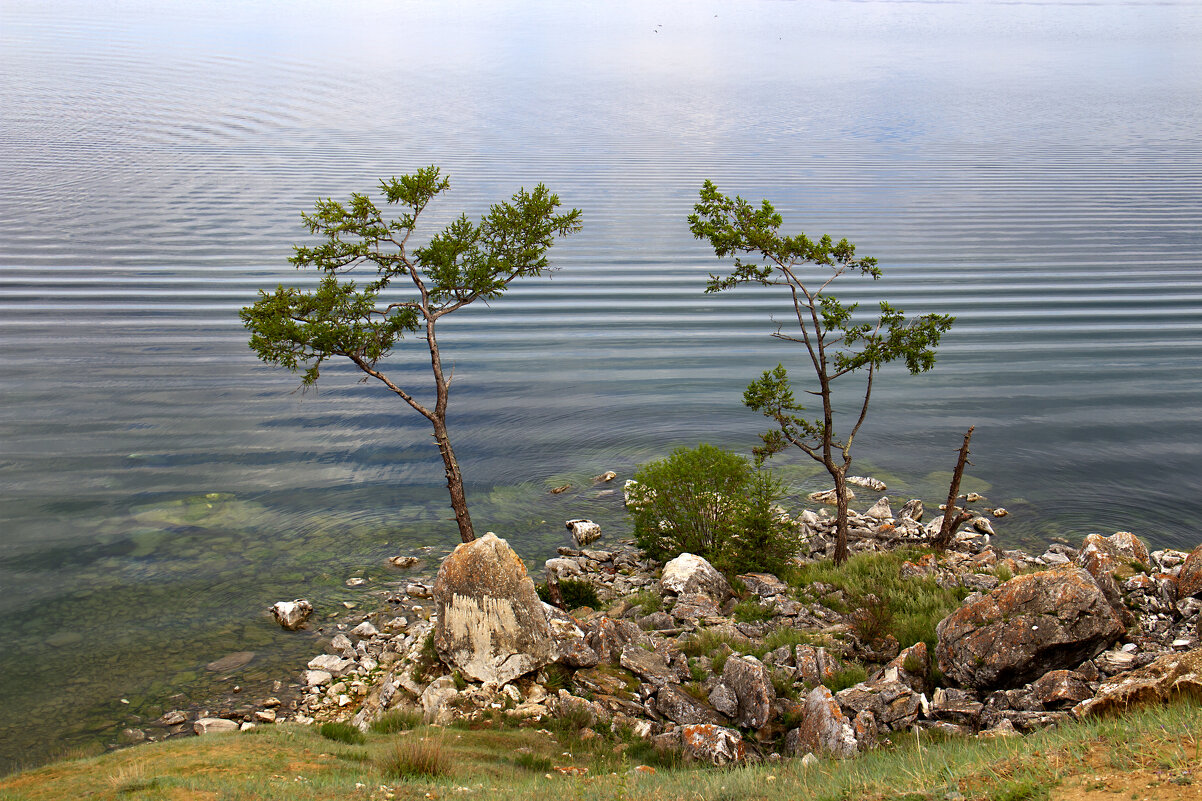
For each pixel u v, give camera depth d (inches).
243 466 1753.2
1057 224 4584.2
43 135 6628.9
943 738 636.7
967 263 3831.2
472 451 1867.6
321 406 2156.7
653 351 2723.9
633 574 1250.6
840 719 642.8
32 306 2967.5
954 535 1403.8
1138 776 380.2
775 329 3014.3
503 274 1317.7
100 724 874.1
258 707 890.7
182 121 7544.3
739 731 709.3
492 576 808.9
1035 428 2049.7
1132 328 2950.3
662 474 1254.9
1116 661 713.6
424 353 2687.0
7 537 1396.4
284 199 4761.3
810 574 1134.4
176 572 1273.4
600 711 745.6
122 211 4456.2
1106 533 1486.2
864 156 6747.1
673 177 5693.9
